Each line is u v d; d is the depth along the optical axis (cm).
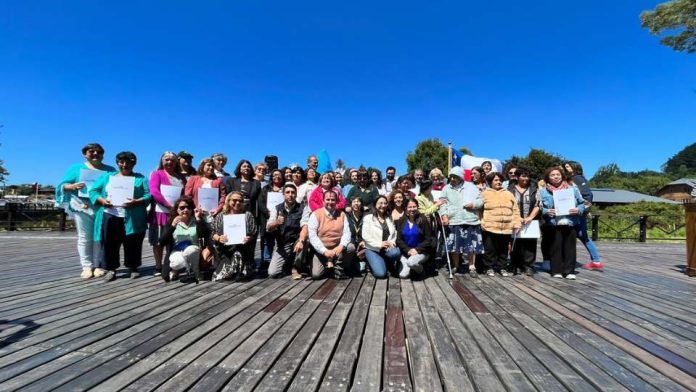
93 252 511
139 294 407
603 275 556
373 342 272
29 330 288
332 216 497
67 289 430
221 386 203
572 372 224
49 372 217
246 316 328
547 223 528
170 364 229
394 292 429
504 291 437
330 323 312
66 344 261
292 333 286
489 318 331
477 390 202
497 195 531
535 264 652
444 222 534
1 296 395
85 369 221
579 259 755
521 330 299
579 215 521
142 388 200
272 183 585
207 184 547
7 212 1405
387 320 325
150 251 790
